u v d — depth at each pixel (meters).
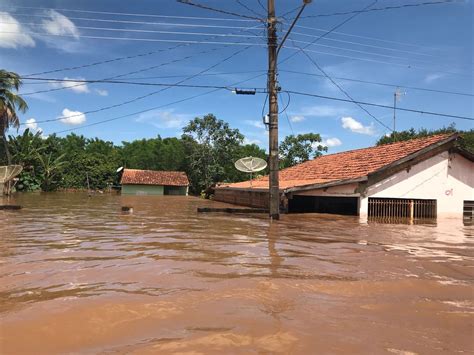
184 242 8.78
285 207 16.52
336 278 5.77
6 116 34.72
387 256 7.62
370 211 16.12
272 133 14.47
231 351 3.33
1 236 9.55
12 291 4.93
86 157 55.25
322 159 25.52
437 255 7.91
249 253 7.57
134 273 5.85
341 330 3.87
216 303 4.55
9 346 3.39
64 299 4.61
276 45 14.55
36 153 46.16
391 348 3.50
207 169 52.12
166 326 3.86
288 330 3.81
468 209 17.69
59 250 7.70
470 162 17.53
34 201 24.66
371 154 19.75
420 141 18.03
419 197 16.66
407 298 4.97
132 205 22.84
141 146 70.50
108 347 3.38
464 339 3.75
